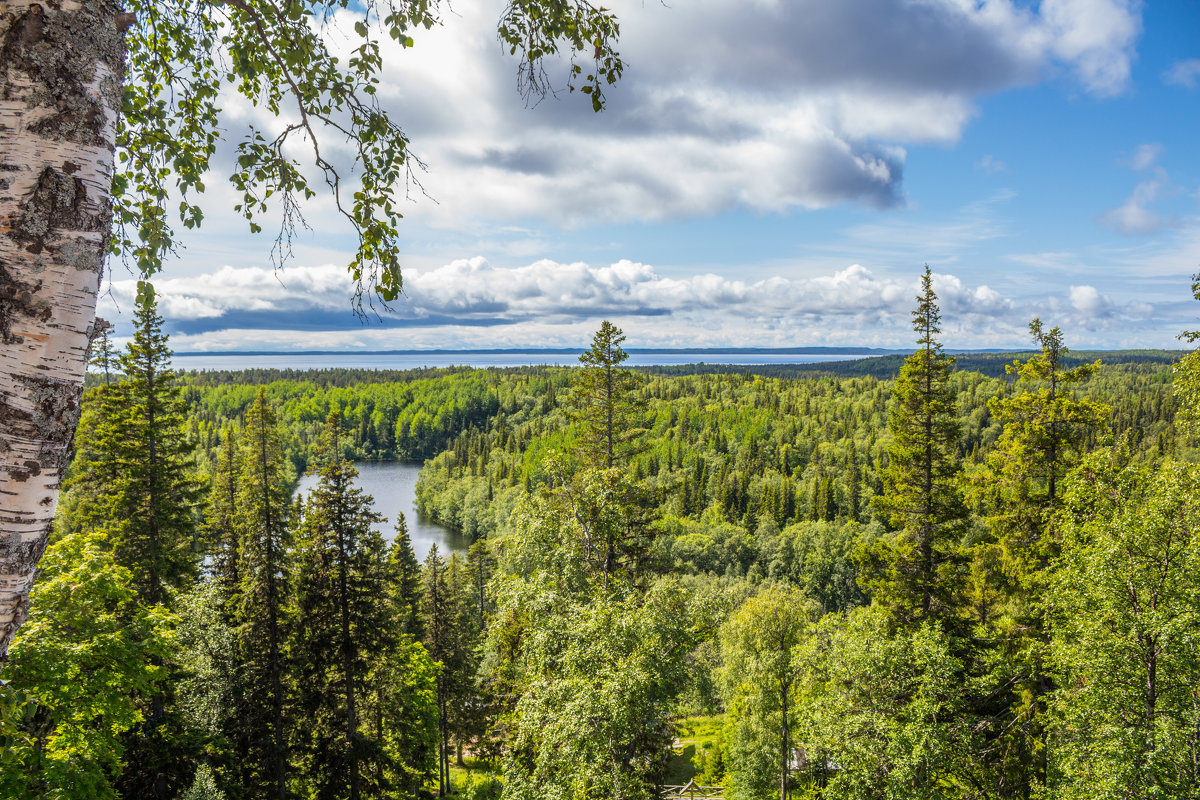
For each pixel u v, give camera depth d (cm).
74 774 859
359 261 395
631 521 1762
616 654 1053
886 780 1243
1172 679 1038
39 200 192
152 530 1753
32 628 876
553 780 999
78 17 200
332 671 1764
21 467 191
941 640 1406
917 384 1659
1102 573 1109
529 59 412
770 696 2153
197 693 1781
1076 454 1561
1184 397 1239
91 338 214
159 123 370
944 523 1641
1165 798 941
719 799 2442
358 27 375
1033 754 1522
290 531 1897
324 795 1684
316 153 377
